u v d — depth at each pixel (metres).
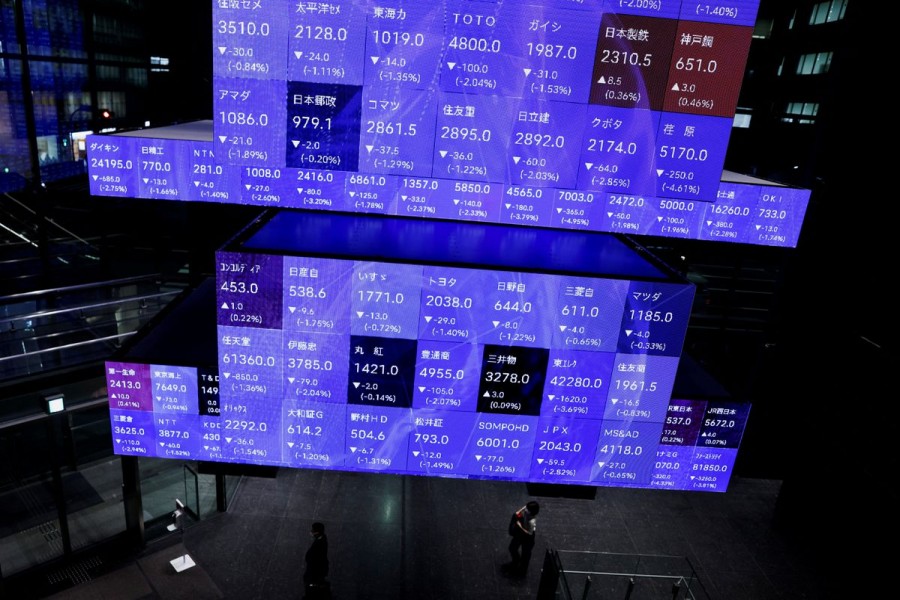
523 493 12.33
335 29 3.43
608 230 3.84
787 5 8.13
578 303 3.71
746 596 10.12
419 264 3.59
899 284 8.39
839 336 9.10
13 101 8.02
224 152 3.69
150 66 7.94
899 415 8.42
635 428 4.02
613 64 3.50
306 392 3.90
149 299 10.58
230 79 3.52
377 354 3.80
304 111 3.58
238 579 9.61
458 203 3.77
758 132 8.38
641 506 12.26
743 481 13.30
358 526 11.01
